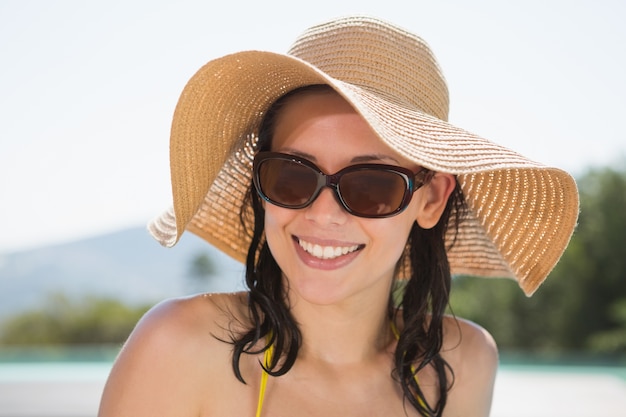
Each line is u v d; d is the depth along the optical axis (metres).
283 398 2.06
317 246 1.93
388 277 2.19
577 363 14.24
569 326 23.30
